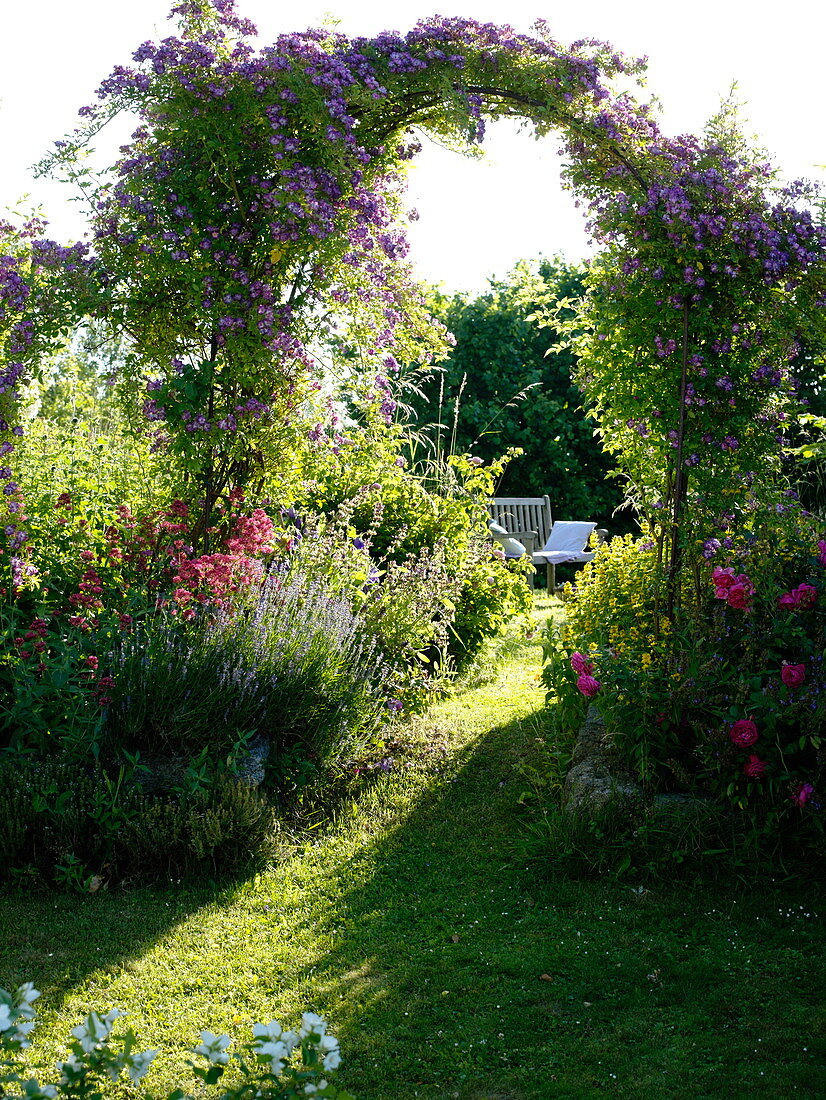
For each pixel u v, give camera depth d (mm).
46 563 5023
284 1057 1787
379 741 5316
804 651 4078
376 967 3359
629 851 4023
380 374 5562
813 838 3959
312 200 4590
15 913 3674
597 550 5820
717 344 4602
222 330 4797
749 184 4574
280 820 4445
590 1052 2875
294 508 6488
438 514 7152
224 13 4781
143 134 4816
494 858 4223
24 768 4125
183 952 3441
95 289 4691
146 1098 1903
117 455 6148
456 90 4715
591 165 4812
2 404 4672
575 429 15273
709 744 4066
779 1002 3113
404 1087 2721
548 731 5500
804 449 5137
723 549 4520
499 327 15016
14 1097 1812
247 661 4664
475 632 6961
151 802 4168
